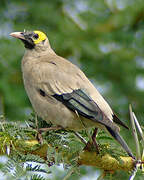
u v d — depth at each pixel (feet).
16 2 57.11
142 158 27.86
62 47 54.44
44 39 39.96
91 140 27.61
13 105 47.65
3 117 28.12
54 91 33.32
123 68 54.75
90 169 40.78
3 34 53.01
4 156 26.66
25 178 24.17
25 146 26.94
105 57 55.57
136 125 28.04
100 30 59.11
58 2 58.54
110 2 59.82
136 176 28.73
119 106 49.14
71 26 57.57
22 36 39.58
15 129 27.09
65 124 32.83
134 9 59.11
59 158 26.27
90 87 33.76
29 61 37.45
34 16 56.49
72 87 33.35
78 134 29.73
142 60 56.80
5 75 50.47
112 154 27.76
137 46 57.41
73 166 26.78
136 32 58.59
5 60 50.85
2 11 56.34
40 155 27.45
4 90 48.24
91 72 54.60
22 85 50.34
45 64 35.47
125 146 28.25
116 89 52.49
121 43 57.77
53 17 56.54
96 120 30.60
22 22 56.54
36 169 24.57
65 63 36.06
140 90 53.62
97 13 60.34
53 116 33.17
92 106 31.99
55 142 27.61
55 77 34.01
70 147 27.22
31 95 34.55
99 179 28.40
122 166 27.86
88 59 55.67
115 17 59.31
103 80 54.19
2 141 26.37
